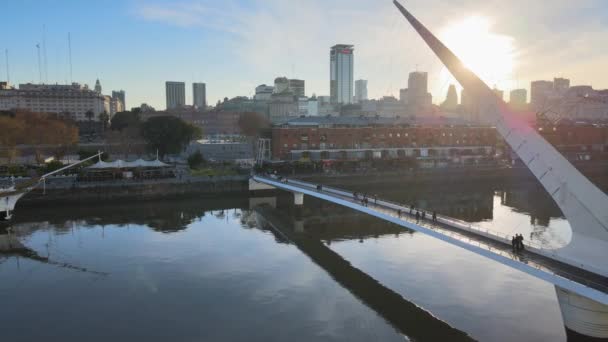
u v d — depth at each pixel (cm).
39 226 7650
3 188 8056
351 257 5794
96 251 6147
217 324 3903
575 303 3322
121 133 15788
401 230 7306
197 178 10681
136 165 10438
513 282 4753
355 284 4812
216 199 10562
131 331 3778
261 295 4550
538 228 7431
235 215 8750
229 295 4559
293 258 5800
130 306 4303
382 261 5581
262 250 6188
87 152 12850
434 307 4169
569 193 3750
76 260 5750
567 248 3681
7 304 4384
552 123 16425
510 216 8381
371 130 13912
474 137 15225
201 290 4700
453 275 5003
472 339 3550
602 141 16000
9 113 16425
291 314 4094
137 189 10044
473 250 4044
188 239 6806
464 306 4159
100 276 5144
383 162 13325
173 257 5866
